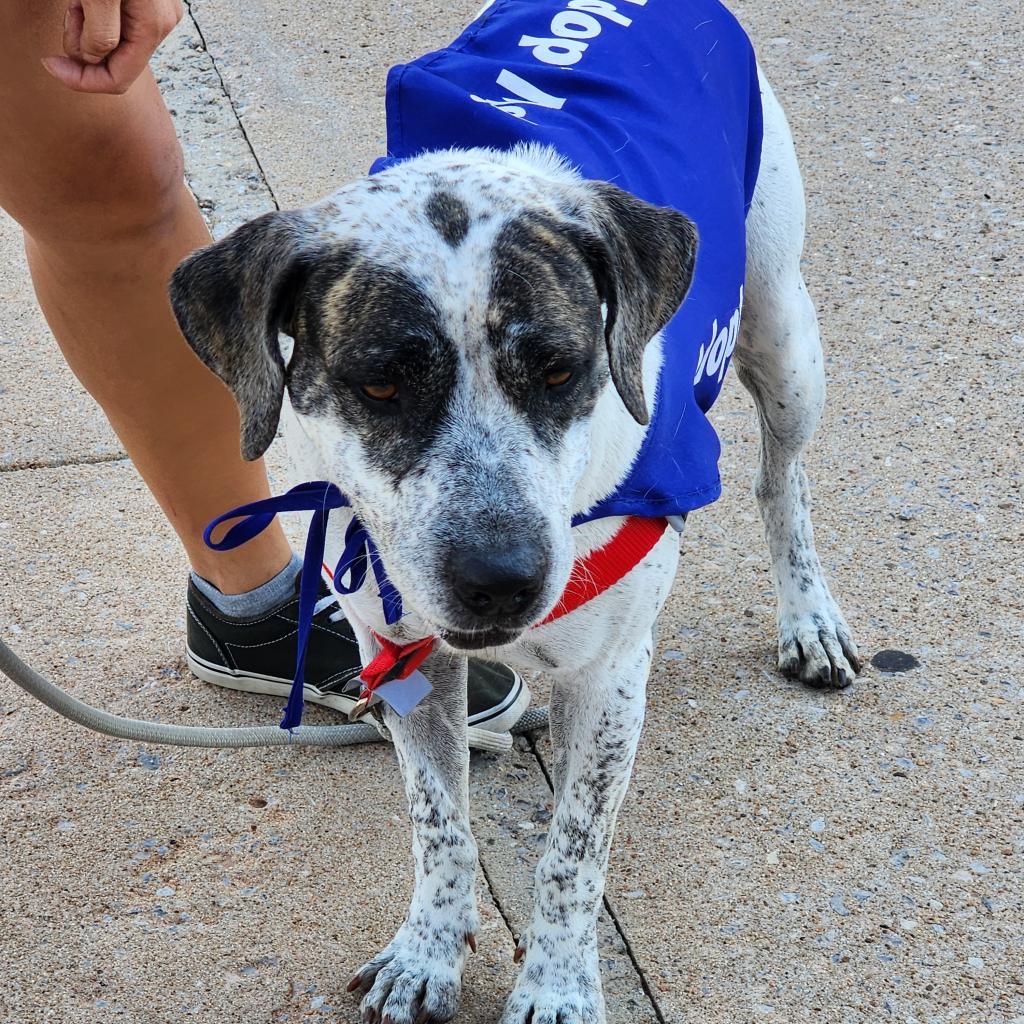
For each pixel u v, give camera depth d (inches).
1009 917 49.2
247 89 92.0
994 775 52.9
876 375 67.9
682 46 52.4
